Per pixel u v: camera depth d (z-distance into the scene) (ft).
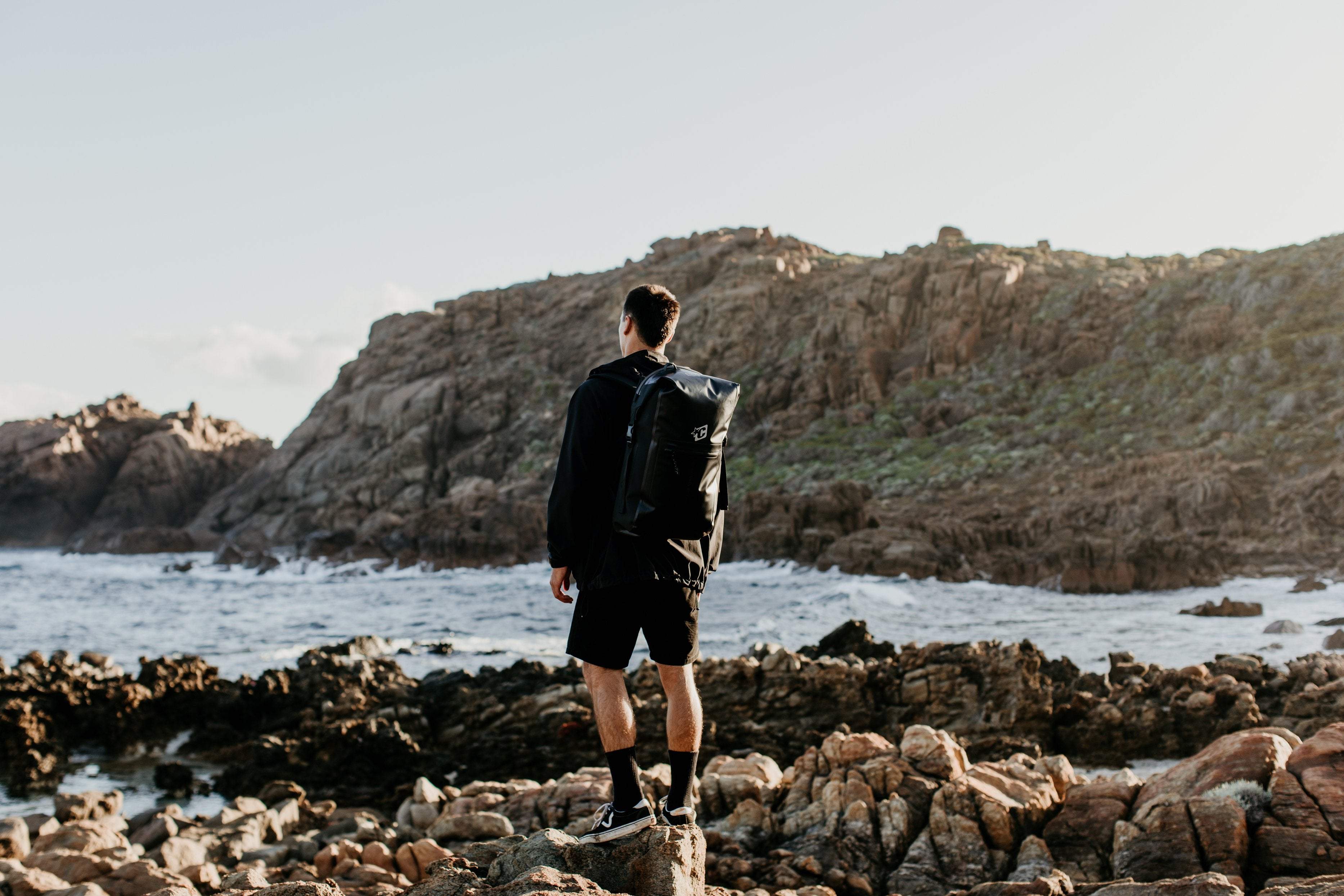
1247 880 17.83
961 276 287.48
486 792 29.68
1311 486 144.25
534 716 50.96
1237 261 252.21
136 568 248.11
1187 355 229.25
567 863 12.55
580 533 12.03
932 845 21.45
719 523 12.46
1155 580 120.67
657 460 11.45
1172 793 20.33
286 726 58.80
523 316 374.84
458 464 305.73
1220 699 45.50
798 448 242.78
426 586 173.47
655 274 361.10
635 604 12.00
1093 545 124.47
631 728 12.71
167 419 378.12
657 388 11.56
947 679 48.24
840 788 23.57
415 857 25.32
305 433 345.31
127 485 352.69
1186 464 164.55
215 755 56.34
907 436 240.53
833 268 335.88
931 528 151.23
